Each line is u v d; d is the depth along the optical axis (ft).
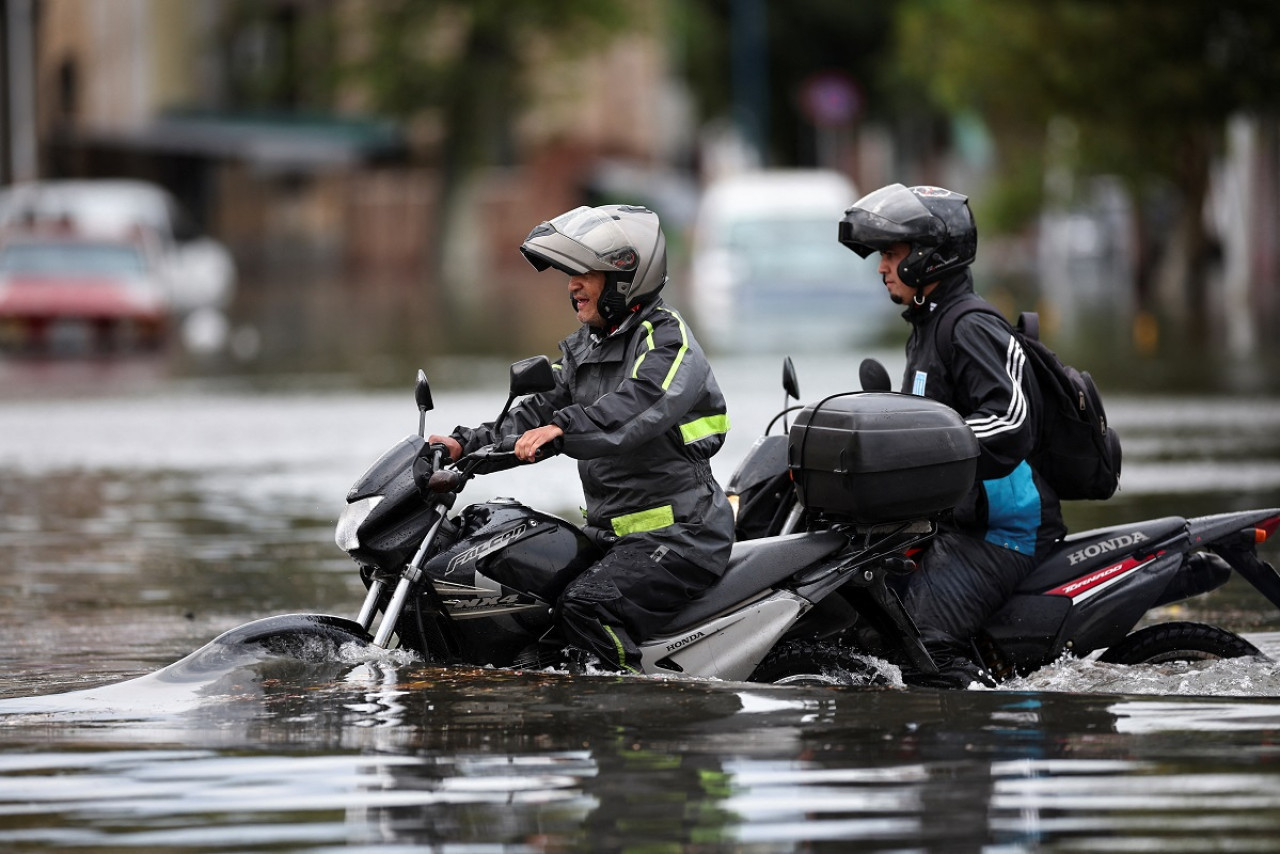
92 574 124.36
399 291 612.29
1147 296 480.64
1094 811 60.85
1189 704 75.82
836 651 83.25
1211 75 380.78
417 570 79.87
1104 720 73.00
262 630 81.87
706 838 58.49
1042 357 84.69
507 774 65.67
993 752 68.23
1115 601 84.43
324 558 130.93
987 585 83.87
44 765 68.33
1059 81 430.20
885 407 79.82
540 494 158.92
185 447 200.44
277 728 72.23
